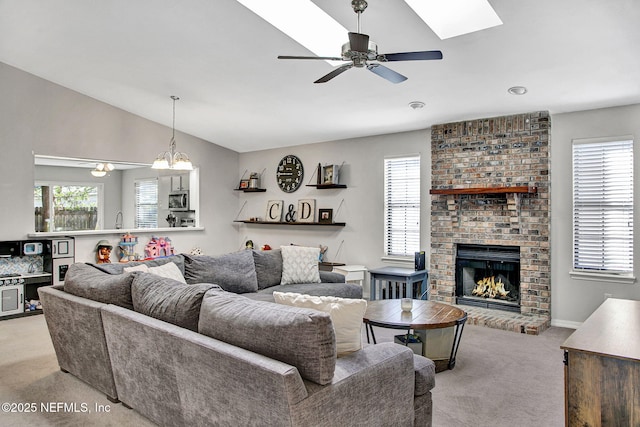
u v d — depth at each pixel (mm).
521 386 3236
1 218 5434
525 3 3006
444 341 3553
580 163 4934
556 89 4316
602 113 4793
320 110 5645
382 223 6414
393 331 4664
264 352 1950
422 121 5668
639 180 4578
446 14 3480
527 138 5043
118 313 2658
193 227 7516
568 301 4973
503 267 5289
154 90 5645
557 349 4102
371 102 5156
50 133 5809
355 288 5133
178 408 2336
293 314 1905
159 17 3938
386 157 6387
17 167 5551
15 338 4438
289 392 1695
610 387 1889
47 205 7578
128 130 6578
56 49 4820
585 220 4898
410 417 2346
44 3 3918
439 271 5684
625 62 3686
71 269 3492
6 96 5449
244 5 3641
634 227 4613
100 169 7492
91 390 3139
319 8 3662
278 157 7750
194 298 2387
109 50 4695
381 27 3506
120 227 8727
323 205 7125
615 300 3016
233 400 1938
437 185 5715
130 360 2641
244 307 2133
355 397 1972
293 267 5172
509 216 5145
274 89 5164
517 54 3693
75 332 3131
